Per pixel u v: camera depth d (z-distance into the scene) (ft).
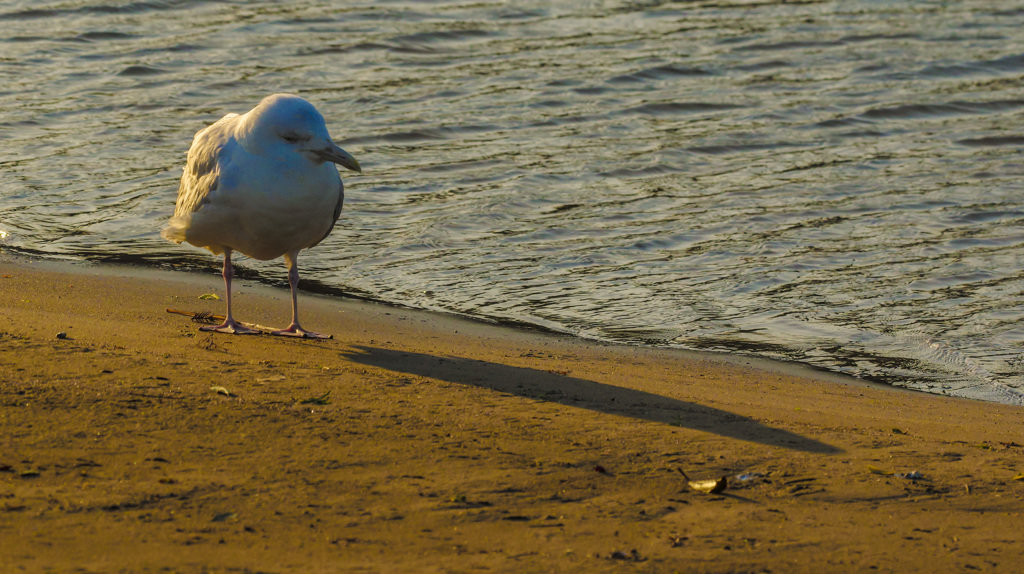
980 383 42.73
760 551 22.52
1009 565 22.49
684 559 21.89
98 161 69.41
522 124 81.76
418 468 25.61
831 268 56.03
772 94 91.86
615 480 25.95
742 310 50.24
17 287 45.29
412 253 56.44
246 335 39.70
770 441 29.86
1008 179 72.02
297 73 91.81
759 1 123.24
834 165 74.84
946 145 80.38
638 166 73.10
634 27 111.14
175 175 67.36
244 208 36.68
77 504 22.03
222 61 94.07
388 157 73.31
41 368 30.32
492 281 52.90
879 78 97.55
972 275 55.26
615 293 51.88
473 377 35.32
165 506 22.35
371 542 21.57
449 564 20.83
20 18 102.58
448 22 109.91
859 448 29.63
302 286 50.55
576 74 94.79
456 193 66.54
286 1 114.62
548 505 24.18
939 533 24.03
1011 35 111.14
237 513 22.35
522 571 20.77
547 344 44.11
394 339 42.39
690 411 32.81
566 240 59.26
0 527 20.68
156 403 28.22
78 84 86.17
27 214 59.16
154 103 82.38
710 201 66.54
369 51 99.35
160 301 45.14
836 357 45.03
